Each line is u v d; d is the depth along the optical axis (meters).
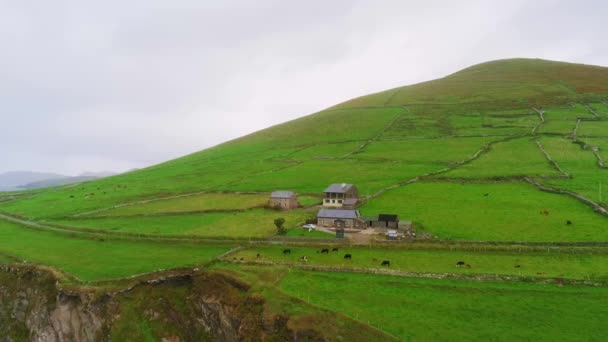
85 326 81.44
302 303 69.12
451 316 65.06
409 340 59.38
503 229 99.50
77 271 91.75
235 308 73.25
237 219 121.81
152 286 82.94
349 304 69.00
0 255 106.38
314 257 89.50
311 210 127.56
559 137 196.38
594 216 104.19
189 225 119.25
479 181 143.88
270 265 85.94
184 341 75.88
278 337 64.81
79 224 128.50
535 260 83.31
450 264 83.00
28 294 92.00
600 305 65.62
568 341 57.91
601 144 179.88
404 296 71.19
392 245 93.69
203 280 82.00
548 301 67.69
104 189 185.62
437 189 138.75
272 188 157.88
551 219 104.06
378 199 131.88
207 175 194.88
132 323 77.50
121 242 110.00
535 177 141.00
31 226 132.00
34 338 86.88
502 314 64.94
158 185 181.88
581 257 83.38
